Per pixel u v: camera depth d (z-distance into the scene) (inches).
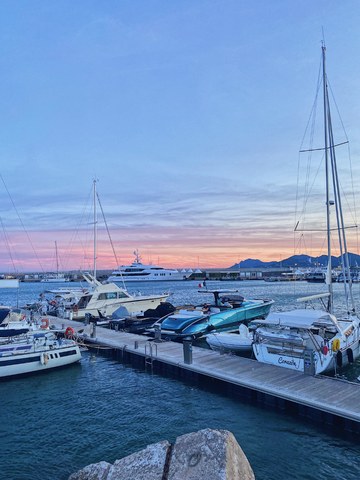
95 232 1520.7
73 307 1301.7
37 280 6496.1
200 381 606.2
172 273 4938.5
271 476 328.2
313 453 370.6
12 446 387.9
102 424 441.7
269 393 487.8
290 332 671.1
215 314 989.2
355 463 352.5
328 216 847.1
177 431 419.8
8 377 639.8
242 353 777.6
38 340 722.8
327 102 882.8
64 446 386.3
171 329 922.1
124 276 4618.6
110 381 627.8
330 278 831.1
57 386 600.7
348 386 499.2
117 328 1055.0
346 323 752.3
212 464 170.2
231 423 442.6
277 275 7480.3
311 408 448.5
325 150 858.1
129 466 191.0
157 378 641.6
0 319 756.6
